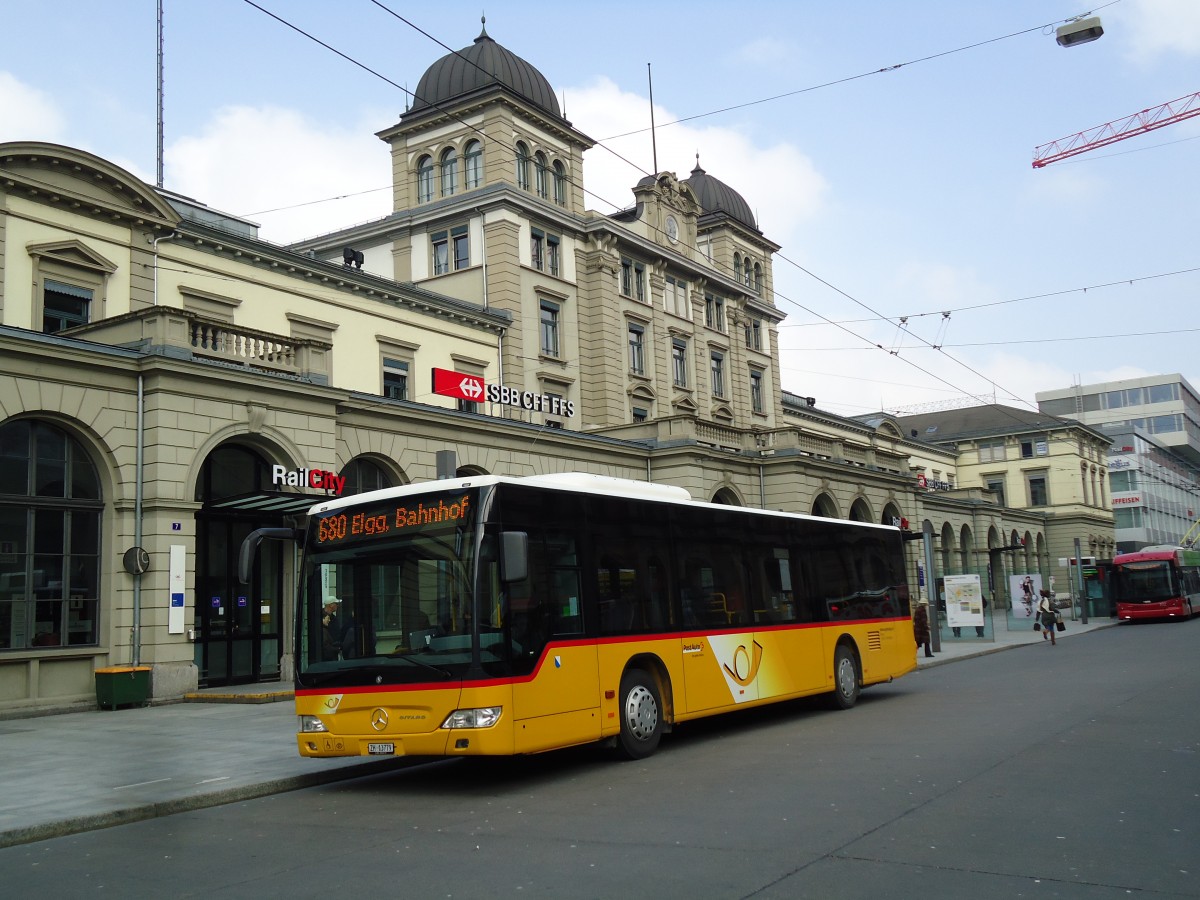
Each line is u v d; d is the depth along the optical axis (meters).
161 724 16.73
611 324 42.84
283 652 23.45
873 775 10.52
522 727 10.93
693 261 48.75
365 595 11.53
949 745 12.40
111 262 24.66
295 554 23.92
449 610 10.97
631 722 12.75
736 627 15.20
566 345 41.31
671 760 12.56
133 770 12.31
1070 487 82.06
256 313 28.61
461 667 10.72
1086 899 6.21
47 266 23.34
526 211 39.88
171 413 20.34
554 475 12.93
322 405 23.69
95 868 8.07
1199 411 126.69
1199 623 45.19
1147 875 6.69
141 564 19.75
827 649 17.55
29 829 9.19
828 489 41.62
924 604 30.28
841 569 18.72
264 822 9.74
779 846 7.64
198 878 7.59
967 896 6.30
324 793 11.40
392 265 41.91
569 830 8.64
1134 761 10.82
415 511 11.52
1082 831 7.87
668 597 13.91
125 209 24.88
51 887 7.52
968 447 86.19
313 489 22.98
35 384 18.69
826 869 6.96
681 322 47.69
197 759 13.09
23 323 22.69
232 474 22.67
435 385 29.41
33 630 18.64
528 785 11.27
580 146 43.88
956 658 29.67
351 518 11.89
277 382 22.31
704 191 54.25
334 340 30.98
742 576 15.70
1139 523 96.75
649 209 46.88
